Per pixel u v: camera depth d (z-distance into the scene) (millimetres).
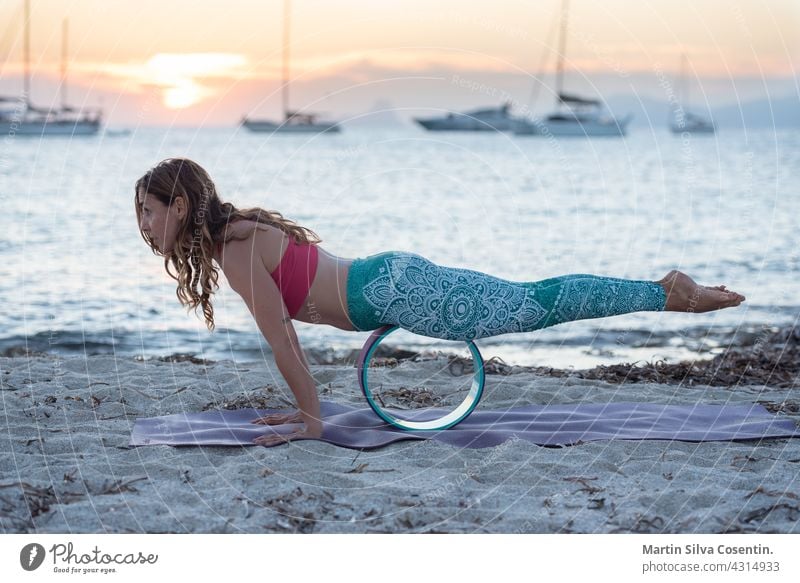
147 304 7492
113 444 3260
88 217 12758
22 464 3031
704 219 13930
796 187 18656
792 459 3178
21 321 6805
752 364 5023
